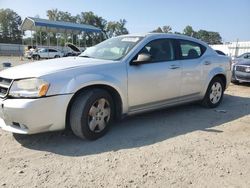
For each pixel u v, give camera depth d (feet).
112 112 16.21
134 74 16.70
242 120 19.66
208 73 21.49
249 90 32.32
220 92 23.15
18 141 15.15
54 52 130.93
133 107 17.08
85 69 15.17
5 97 14.23
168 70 18.44
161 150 14.26
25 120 13.64
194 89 20.58
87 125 14.89
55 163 12.75
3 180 11.31
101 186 10.95
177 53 19.51
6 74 14.84
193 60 20.42
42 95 13.70
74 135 16.03
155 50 18.29
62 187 10.85
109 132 16.67
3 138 15.52
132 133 16.61
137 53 17.22
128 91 16.53
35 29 118.73
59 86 14.11
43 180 11.32
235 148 14.75
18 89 14.05
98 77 15.19
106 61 16.44
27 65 15.94
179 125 18.26
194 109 22.27
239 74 35.47
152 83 17.58
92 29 111.65
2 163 12.71
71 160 13.05
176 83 19.08
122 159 13.20
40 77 13.87
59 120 14.25
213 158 13.51
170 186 11.03
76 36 132.98
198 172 12.16
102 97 15.42
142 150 14.23
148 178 11.57
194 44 21.15
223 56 23.40
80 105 14.69
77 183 11.13
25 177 11.54
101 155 13.58
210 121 19.27
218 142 15.51
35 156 13.44
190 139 15.85
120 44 18.35
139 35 18.79
